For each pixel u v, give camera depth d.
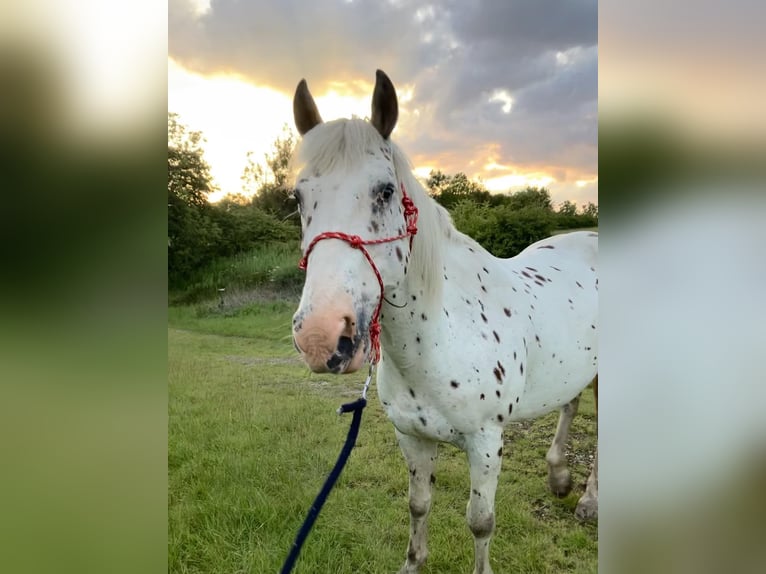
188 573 2.01
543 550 2.06
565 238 2.45
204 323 5.53
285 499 2.44
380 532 2.20
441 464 2.79
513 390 1.65
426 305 1.42
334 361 1.06
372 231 1.18
